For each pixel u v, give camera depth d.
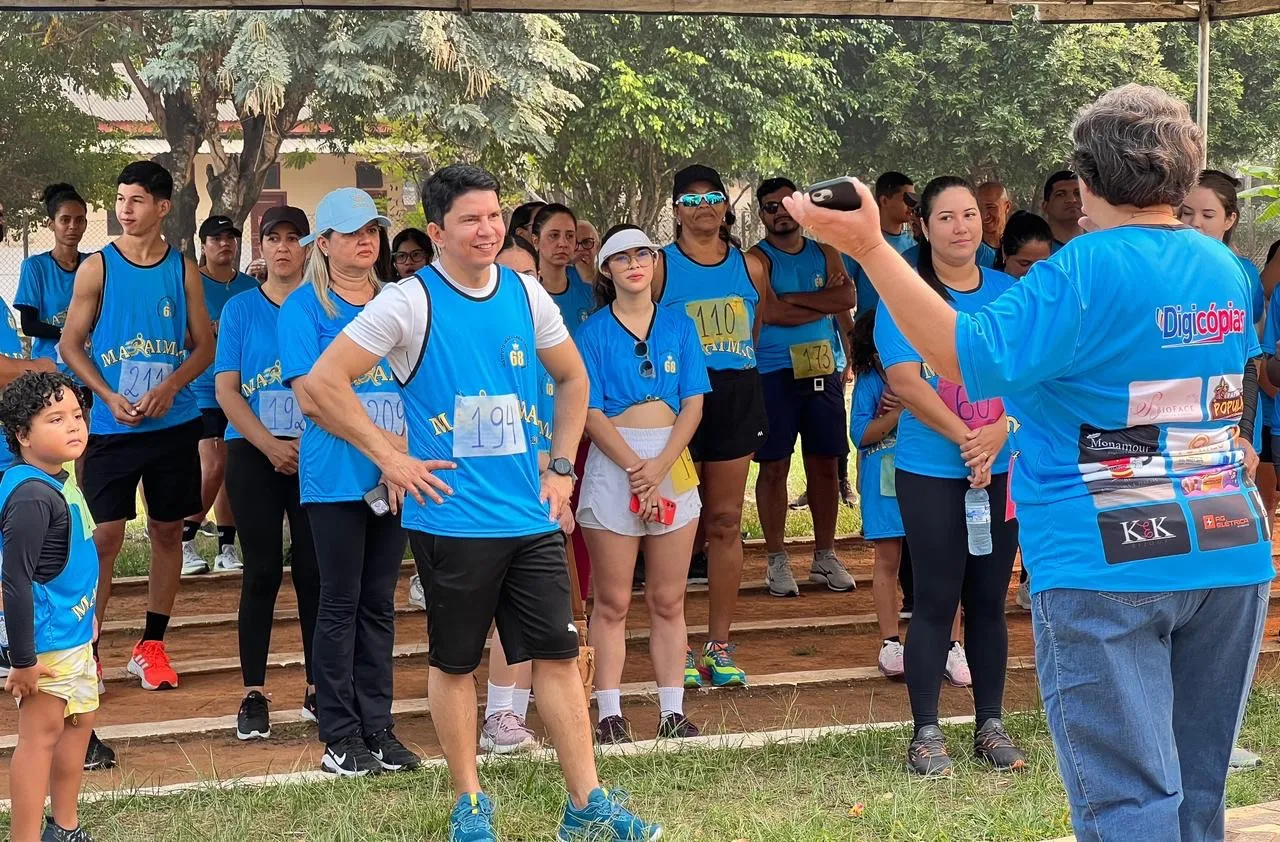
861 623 7.93
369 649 5.41
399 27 21.27
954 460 5.14
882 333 5.21
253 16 20.66
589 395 5.60
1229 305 2.91
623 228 6.45
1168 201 2.91
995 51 27.58
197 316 6.67
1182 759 3.10
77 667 4.27
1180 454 2.89
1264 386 7.05
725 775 5.16
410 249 7.46
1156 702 2.88
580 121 25.78
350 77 21.00
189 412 6.72
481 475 4.27
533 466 4.39
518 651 4.44
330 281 5.34
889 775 5.10
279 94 20.53
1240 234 28.88
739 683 6.61
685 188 6.70
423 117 22.38
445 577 4.29
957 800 4.88
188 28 20.95
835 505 8.92
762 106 26.17
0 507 4.18
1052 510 2.92
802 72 26.61
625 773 5.14
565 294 7.48
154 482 6.67
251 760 5.62
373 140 25.50
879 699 6.47
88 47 22.11
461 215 4.22
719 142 26.58
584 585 6.84
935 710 5.26
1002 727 5.32
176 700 6.56
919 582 5.26
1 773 5.40
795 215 2.74
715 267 6.72
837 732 5.61
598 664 5.73
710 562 6.68
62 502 4.21
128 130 28.72
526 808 4.82
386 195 29.78
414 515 4.34
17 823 4.25
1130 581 2.83
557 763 5.27
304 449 5.30
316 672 5.33
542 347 4.52
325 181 32.16
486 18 22.42
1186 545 2.84
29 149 21.77
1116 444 2.88
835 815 4.71
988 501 5.11
